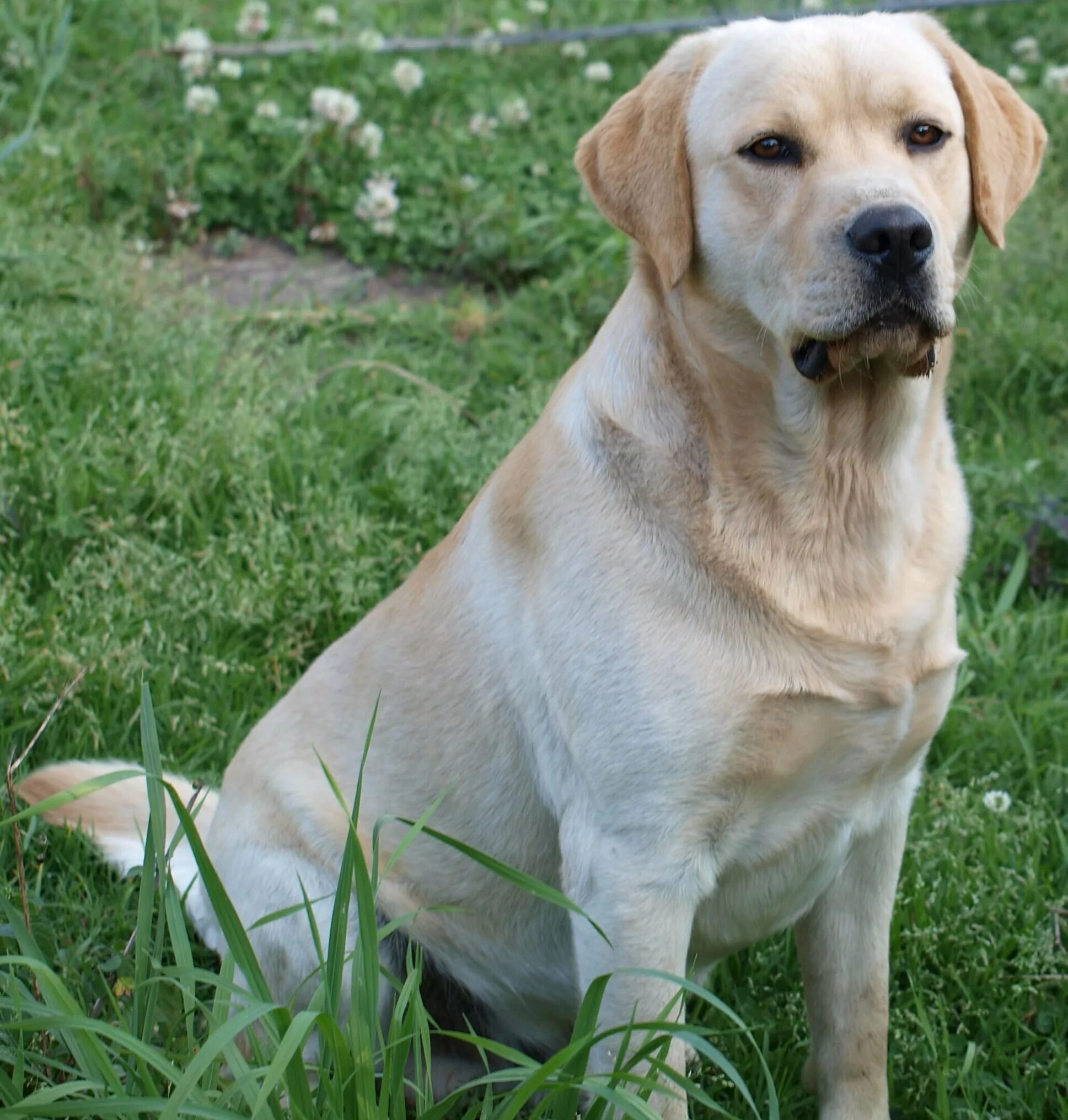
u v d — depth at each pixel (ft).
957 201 4.47
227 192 8.14
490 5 10.69
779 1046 4.84
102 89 8.84
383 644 4.77
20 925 4.22
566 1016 4.79
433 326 7.11
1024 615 5.80
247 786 4.91
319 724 4.85
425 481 6.11
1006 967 4.93
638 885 4.35
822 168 4.33
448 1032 4.17
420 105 8.96
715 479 4.36
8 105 8.53
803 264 4.28
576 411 4.50
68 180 7.90
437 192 8.13
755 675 4.31
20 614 5.46
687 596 4.33
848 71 4.37
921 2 9.17
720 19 9.47
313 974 4.27
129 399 6.20
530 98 8.97
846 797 4.47
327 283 7.73
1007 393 6.81
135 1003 4.19
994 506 6.16
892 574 4.39
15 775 5.15
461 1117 4.58
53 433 5.99
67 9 7.61
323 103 8.10
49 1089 3.98
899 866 4.65
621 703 4.34
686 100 4.48
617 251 7.49
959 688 5.56
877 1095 4.67
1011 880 5.01
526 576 4.51
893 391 4.35
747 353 4.37
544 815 4.58
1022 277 7.33
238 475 5.96
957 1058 4.75
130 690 5.40
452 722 4.63
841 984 4.66
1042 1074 4.72
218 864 4.91
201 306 7.02
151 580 5.61
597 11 10.40
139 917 4.18
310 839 4.76
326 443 6.25
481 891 4.67
